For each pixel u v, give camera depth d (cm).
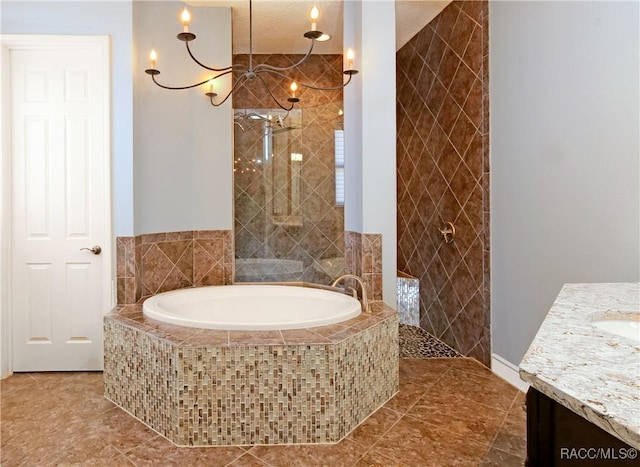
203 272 328
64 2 270
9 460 174
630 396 66
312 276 363
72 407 224
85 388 250
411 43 386
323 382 189
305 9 322
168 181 306
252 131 358
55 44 270
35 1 269
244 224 360
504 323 263
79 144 276
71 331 278
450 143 324
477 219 291
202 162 325
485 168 281
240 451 183
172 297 272
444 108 331
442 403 227
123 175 274
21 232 274
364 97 281
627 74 174
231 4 317
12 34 266
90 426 204
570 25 205
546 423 81
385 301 283
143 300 282
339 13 329
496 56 267
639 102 169
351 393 200
